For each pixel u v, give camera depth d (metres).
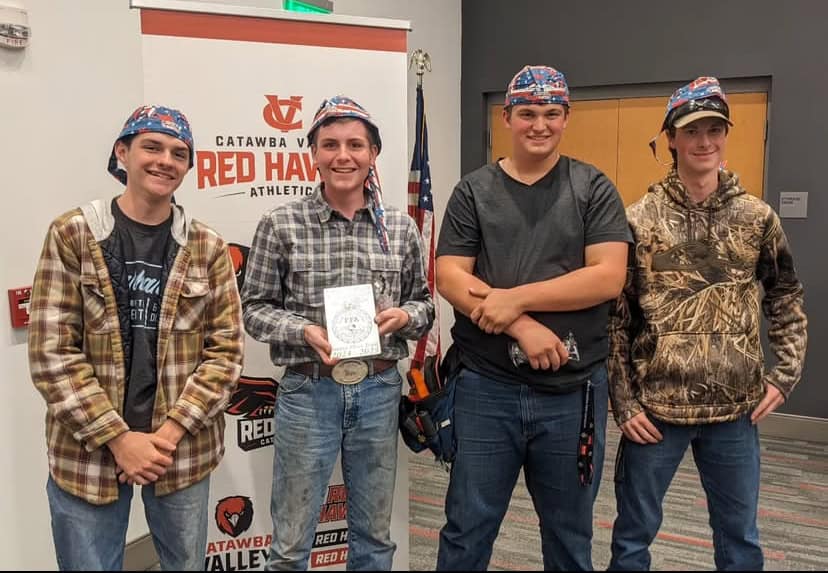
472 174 1.90
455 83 4.58
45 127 2.22
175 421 1.61
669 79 4.11
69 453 1.58
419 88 2.67
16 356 2.19
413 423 1.89
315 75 2.19
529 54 4.45
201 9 2.06
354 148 1.78
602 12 4.22
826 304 3.88
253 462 2.21
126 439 1.55
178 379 1.64
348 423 1.85
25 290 2.19
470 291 1.76
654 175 4.30
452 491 1.88
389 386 1.89
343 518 2.32
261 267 1.85
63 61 2.26
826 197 3.82
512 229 1.78
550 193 1.79
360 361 1.83
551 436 1.77
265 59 2.14
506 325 1.71
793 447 3.84
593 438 1.77
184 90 2.07
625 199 4.41
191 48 2.07
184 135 1.62
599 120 4.40
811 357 3.93
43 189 2.22
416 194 2.65
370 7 3.66
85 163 2.35
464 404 1.85
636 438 1.89
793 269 1.94
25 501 2.24
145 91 2.05
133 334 1.61
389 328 1.79
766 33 3.85
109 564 1.64
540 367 1.71
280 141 2.18
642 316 1.91
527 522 2.93
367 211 1.87
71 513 1.59
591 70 4.30
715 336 1.84
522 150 1.77
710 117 1.76
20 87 2.13
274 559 1.88
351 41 2.22
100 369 1.58
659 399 1.86
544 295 1.69
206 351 1.69
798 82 3.81
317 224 1.84
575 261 1.78
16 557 2.23
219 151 2.12
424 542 2.77
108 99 2.42
